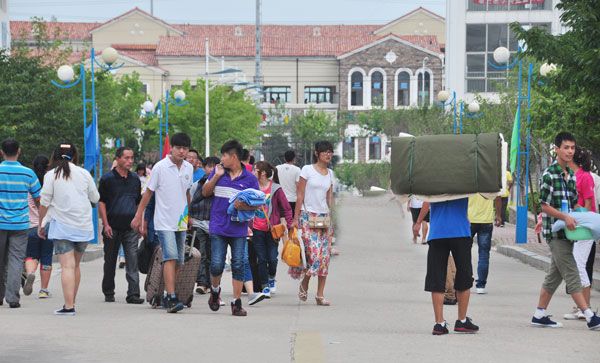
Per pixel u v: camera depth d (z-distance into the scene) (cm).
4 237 2873
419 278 3931
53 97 7462
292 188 3781
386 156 15438
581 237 2416
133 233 3039
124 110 10494
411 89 19375
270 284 3331
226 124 12438
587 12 3453
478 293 3381
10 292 2872
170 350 2052
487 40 14050
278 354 2003
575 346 2133
